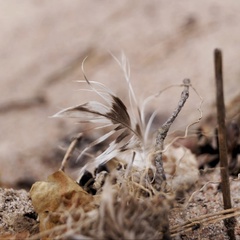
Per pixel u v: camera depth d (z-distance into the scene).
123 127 0.76
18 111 1.68
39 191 0.73
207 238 0.74
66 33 2.05
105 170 0.78
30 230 0.74
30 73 1.89
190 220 0.73
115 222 0.68
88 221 0.68
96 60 1.84
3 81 1.89
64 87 1.75
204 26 1.82
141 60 1.74
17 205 0.77
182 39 1.79
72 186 0.73
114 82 1.66
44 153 1.35
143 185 0.74
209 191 0.81
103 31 1.99
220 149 0.71
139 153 0.76
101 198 0.72
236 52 1.59
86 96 1.68
